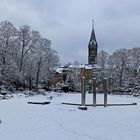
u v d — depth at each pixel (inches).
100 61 4621.1
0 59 2603.3
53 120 804.0
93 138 543.8
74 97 2426.2
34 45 3051.2
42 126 681.0
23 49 2960.1
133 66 4033.0
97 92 3885.3
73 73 5506.9
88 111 1131.9
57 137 545.6
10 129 628.7
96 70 4478.3
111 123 762.2
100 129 655.8
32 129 633.6
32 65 3107.8
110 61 4382.4
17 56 2876.5
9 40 2763.3
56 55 3661.4
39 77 3326.8
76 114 995.3
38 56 3176.7
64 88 3917.3
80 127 680.4
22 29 2974.9
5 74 2613.2
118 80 4008.4
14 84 2883.9
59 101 1787.6
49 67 3508.9
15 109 1132.5
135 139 540.1
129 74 4003.4
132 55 4065.0
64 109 1200.2
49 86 3907.5
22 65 2940.5
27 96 2281.0
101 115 972.6
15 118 826.2
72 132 605.9
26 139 520.4
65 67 5925.2
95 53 5935.0
